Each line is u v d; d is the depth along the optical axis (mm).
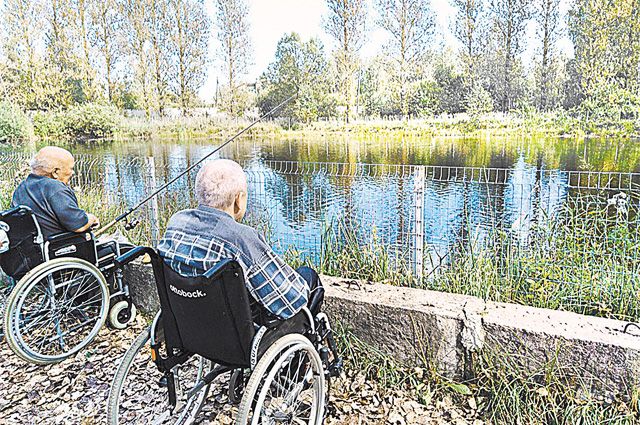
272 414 1925
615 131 9078
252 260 1675
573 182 7551
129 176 5125
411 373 2365
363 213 3602
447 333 2273
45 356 2557
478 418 2117
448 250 3053
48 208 2621
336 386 2352
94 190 5141
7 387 2441
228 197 1712
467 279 2752
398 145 12414
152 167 3955
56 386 2439
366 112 12969
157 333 1860
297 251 3316
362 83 12992
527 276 2730
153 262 1692
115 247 3004
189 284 1583
